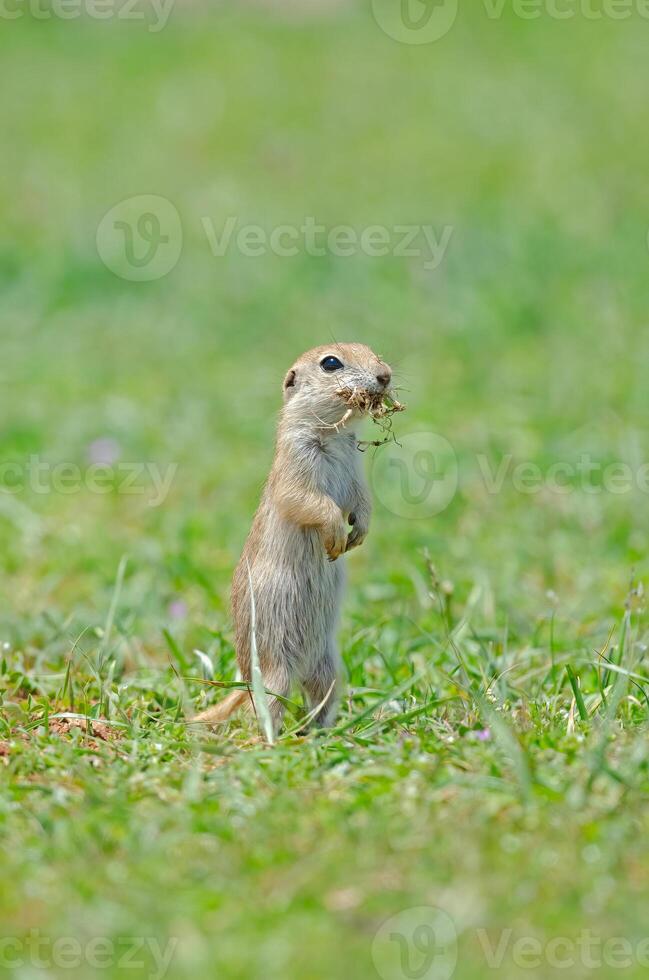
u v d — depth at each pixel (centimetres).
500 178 2870
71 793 723
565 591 1211
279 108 3394
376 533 1363
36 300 2306
